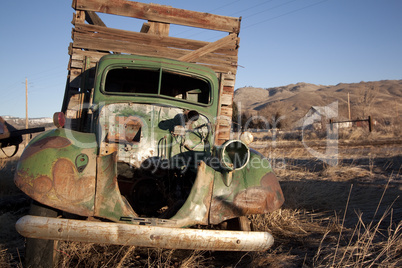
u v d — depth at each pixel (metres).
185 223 3.01
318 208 5.52
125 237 2.73
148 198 3.57
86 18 6.73
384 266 3.07
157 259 3.42
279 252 3.70
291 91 195.25
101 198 2.92
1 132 6.58
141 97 4.19
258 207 3.20
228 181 3.22
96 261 3.24
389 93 149.25
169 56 6.51
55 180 2.88
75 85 5.85
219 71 6.68
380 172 8.25
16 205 5.11
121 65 4.36
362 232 4.12
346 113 44.66
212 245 2.86
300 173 8.16
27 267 2.81
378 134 21.45
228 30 6.79
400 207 5.18
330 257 3.30
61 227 2.69
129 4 6.41
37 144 3.10
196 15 6.69
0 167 7.68
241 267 3.36
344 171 8.12
